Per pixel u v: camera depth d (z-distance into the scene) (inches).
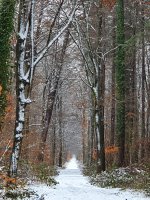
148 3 1227.9
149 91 1627.7
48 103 1492.4
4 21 815.1
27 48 768.9
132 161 1453.0
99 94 1179.3
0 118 847.7
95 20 1226.6
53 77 1498.5
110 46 1343.5
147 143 1464.1
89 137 2421.3
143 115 1571.1
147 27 1111.6
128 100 1389.0
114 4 1216.8
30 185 773.9
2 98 831.7
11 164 618.5
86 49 1156.5
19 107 623.2
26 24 630.5
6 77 830.5
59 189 756.0
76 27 1142.3
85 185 992.9
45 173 1075.9
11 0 804.6
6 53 824.3
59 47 1411.2
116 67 1193.4
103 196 684.1
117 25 1195.9
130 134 1400.1
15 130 621.3
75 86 2170.3
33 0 625.3
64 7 876.6
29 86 627.8
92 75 1165.7
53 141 2245.3
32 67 628.4
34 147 1464.1
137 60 1907.0
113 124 1501.0
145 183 850.8
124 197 687.7
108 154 1611.7
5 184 606.2
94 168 1585.9
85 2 1160.8
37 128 1793.8
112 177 989.8
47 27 1015.0
